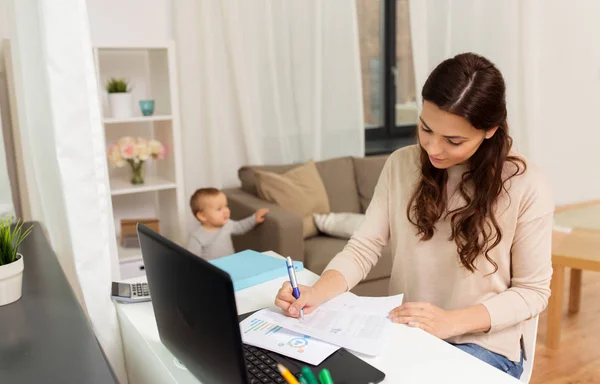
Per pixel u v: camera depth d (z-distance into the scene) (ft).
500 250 4.78
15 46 5.91
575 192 15.97
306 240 9.91
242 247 9.87
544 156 15.20
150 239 3.45
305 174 10.36
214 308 2.90
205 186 11.16
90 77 4.37
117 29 9.94
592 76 15.55
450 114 4.19
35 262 5.11
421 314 4.31
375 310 4.39
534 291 4.69
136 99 10.34
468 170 4.83
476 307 4.55
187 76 10.56
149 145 9.49
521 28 13.50
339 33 11.87
